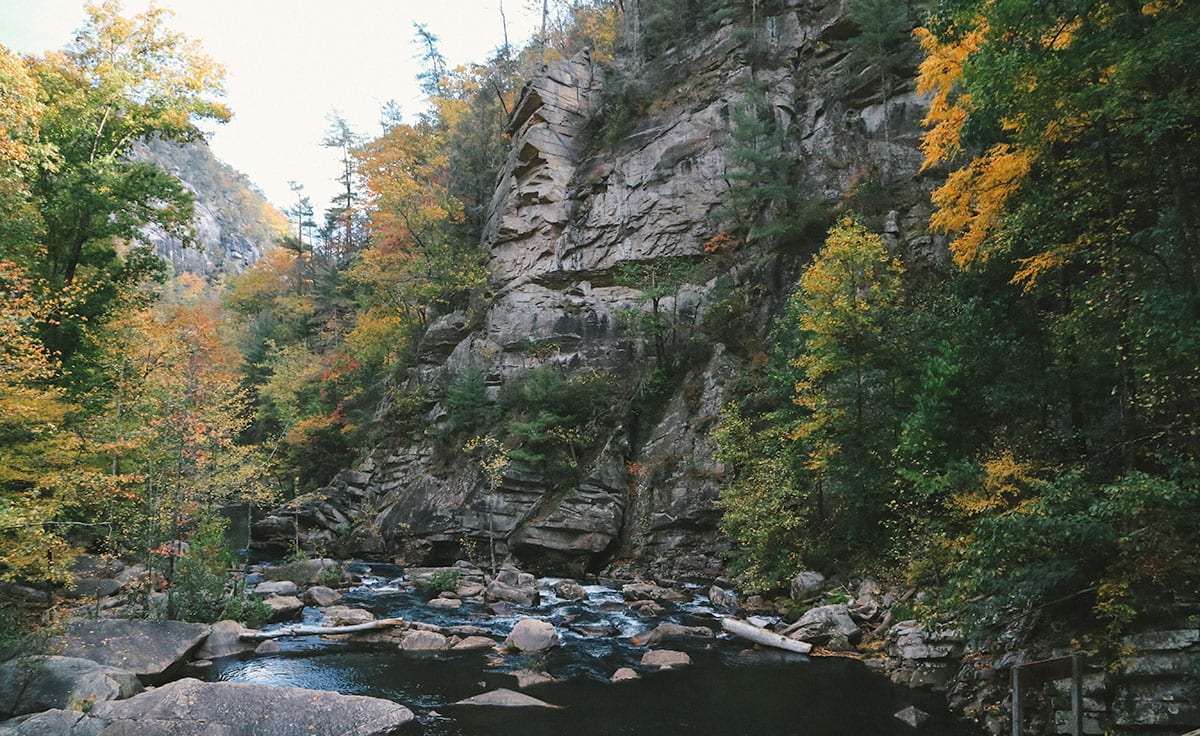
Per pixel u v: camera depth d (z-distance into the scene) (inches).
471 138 1939.0
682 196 1405.0
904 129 1207.6
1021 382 537.3
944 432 557.6
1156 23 365.7
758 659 570.6
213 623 606.2
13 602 561.9
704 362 1172.5
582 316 1342.3
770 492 806.5
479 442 1204.5
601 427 1167.6
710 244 1321.4
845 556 748.0
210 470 723.4
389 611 753.6
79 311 815.7
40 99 741.9
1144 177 444.5
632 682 508.7
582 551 1020.5
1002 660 423.8
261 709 396.8
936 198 617.6
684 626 658.8
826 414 741.9
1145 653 336.5
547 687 497.0
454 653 589.0
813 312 775.1
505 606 775.1
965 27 451.8
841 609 627.2
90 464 649.6
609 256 1444.4
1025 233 509.4
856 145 1250.0
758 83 1427.2
